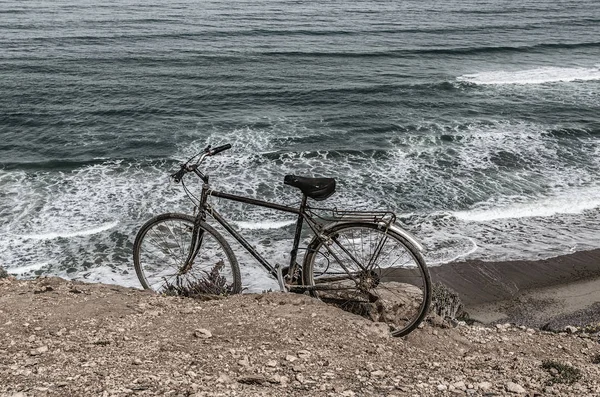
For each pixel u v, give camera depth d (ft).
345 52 160.25
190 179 64.69
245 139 83.97
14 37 171.01
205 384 10.80
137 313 14.23
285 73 134.21
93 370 11.09
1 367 11.05
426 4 289.12
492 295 44.21
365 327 14.24
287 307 14.65
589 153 76.79
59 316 13.80
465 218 56.39
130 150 78.13
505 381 12.32
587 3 312.91
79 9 238.07
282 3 275.39
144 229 16.26
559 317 41.32
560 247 51.31
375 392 11.20
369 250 14.57
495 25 223.10
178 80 125.18
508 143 81.25
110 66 136.98
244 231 50.78
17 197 59.06
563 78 132.67
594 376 13.32
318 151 77.05
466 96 114.83
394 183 65.05
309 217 14.79
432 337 15.11
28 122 92.22
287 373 11.72
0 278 18.16
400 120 95.55
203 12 238.07
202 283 16.57
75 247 48.52
